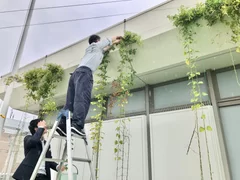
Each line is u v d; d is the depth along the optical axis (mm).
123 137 2777
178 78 3051
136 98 3350
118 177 2791
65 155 1864
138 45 2533
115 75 2822
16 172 1819
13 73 3211
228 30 2049
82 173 3141
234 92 2533
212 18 2045
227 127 2449
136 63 2689
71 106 1903
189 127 2525
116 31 3006
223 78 2682
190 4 2389
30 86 3439
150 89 3268
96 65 2119
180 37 2295
